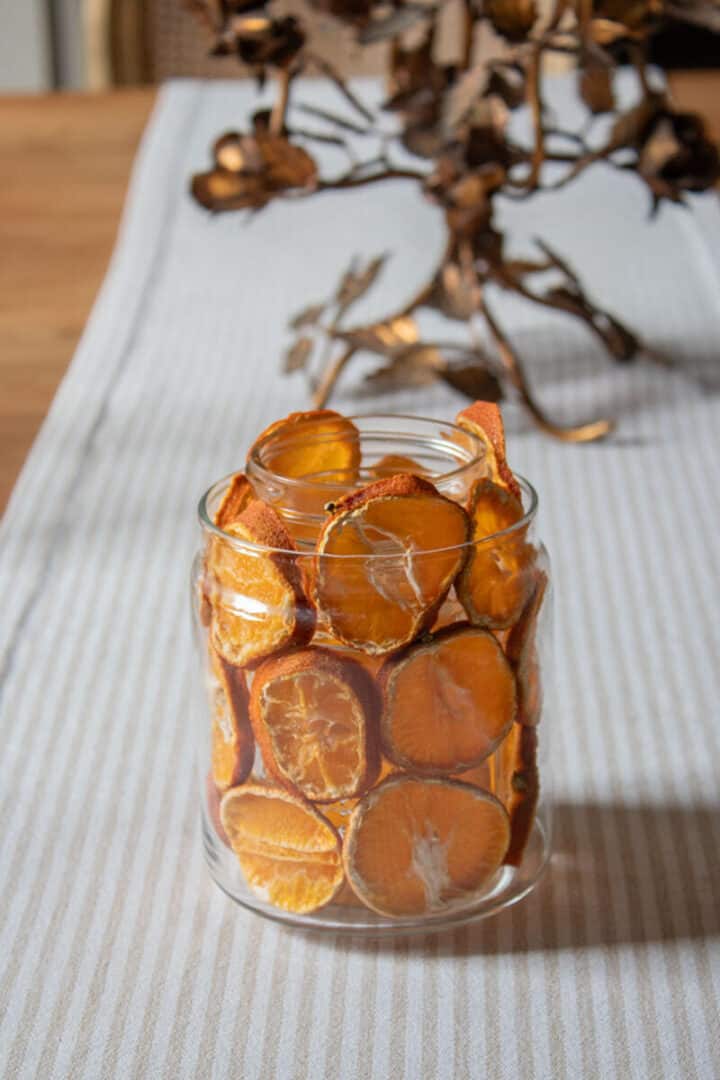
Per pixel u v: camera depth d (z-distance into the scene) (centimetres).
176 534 83
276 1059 50
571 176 94
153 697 69
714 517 84
